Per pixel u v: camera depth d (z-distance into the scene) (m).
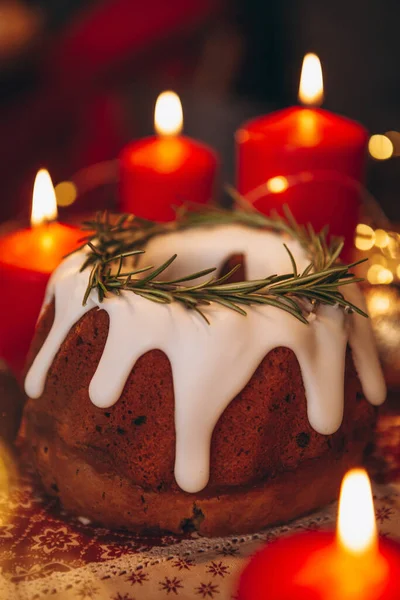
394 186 0.73
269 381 0.44
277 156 0.59
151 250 0.50
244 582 0.39
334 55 1.09
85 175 0.76
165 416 0.44
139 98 0.94
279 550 0.40
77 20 1.02
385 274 0.58
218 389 0.43
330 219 0.59
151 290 0.44
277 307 0.44
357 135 0.59
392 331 0.52
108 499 0.45
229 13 1.02
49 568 0.43
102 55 0.95
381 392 0.47
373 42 1.07
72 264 0.47
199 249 0.50
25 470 0.49
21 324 0.53
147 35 0.97
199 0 1.00
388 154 0.71
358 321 0.47
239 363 0.43
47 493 0.47
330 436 0.45
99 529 0.46
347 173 0.59
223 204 0.71
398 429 0.52
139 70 0.97
